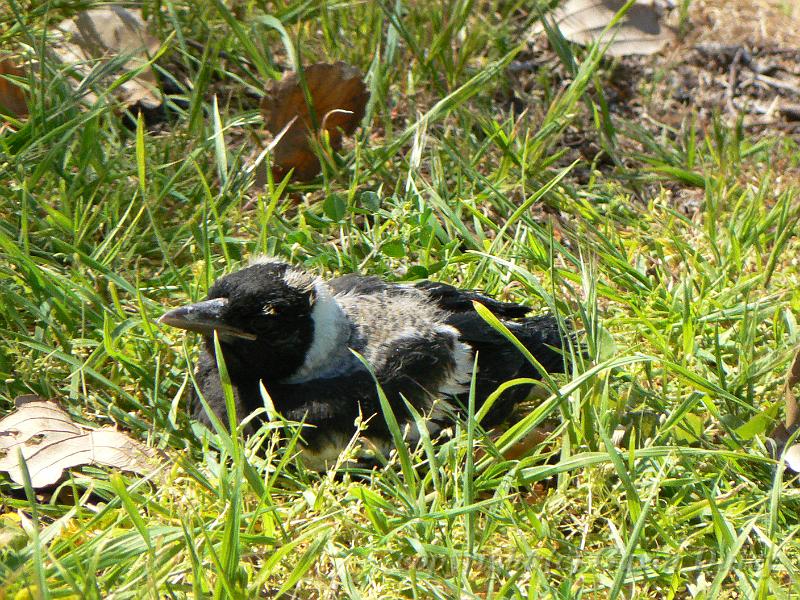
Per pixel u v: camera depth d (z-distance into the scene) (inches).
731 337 279.6
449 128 345.7
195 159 300.7
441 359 238.2
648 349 274.8
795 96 408.8
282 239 291.0
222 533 190.2
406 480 205.9
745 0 455.5
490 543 206.1
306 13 375.6
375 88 339.6
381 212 295.7
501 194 315.0
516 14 416.8
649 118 393.1
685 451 216.5
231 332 224.4
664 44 413.7
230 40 361.1
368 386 230.4
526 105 380.5
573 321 256.5
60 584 171.6
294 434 209.9
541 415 216.7
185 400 246.4
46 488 215.5
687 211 351.3
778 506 221.6
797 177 358.9
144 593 164.1
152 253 287.3
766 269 303.1
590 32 408.8
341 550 195.9
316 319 229.3
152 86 338.0
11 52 316.5
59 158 292.7
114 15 344.2
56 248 276.1
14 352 241.9
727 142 370.9
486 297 261.7
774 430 244.2
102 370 249.3
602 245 314.5
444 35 364.2
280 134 293.1
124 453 219.0
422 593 193.2
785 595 188.7
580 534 217.6
